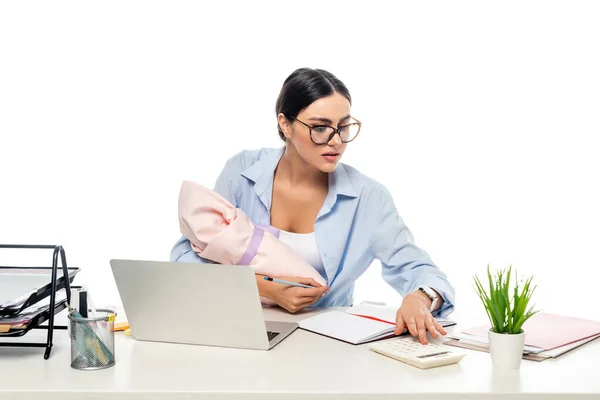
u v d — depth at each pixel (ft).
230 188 7.88
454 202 11.66
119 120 11.27
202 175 11.54
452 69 11.23
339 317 6.11
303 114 6.68
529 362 4.97
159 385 4.42
